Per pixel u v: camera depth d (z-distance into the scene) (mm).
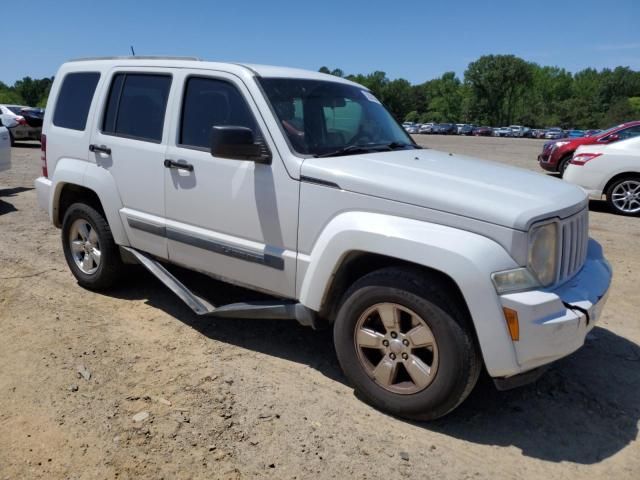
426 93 148000
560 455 3111
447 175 3516
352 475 2887
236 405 3471
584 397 3701
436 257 3057
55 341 4281
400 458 3031
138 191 4613
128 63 4793
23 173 13242
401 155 4043
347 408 3490
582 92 134375
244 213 3904
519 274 2984
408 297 3188
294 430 3238
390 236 3189
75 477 2828
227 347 4273
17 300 5082
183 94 4305
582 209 3523
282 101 3906
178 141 4301
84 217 5148
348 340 3500
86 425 3242
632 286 5812
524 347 2961
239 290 4984
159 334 4465
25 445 3064
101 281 5172
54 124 5395
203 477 2842
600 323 4883
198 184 4145
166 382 3727
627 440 3262
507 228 2990
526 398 3674
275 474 2879
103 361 3992
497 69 120250
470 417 3445
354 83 4875
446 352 3113
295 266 3693
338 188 3453
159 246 4562
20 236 7301
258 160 3742
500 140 54562
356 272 3670
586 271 3564
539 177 3867
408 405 3297
